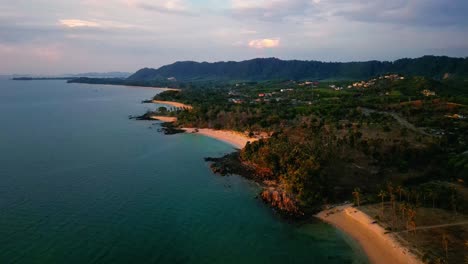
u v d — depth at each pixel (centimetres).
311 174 10862
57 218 9175
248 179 12925
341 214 9606
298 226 9144
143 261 7431
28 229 8512
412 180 11500
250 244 8288
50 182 11975
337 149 13525
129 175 13150
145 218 9438
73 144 18112
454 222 8662
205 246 8144
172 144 18750
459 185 11100
